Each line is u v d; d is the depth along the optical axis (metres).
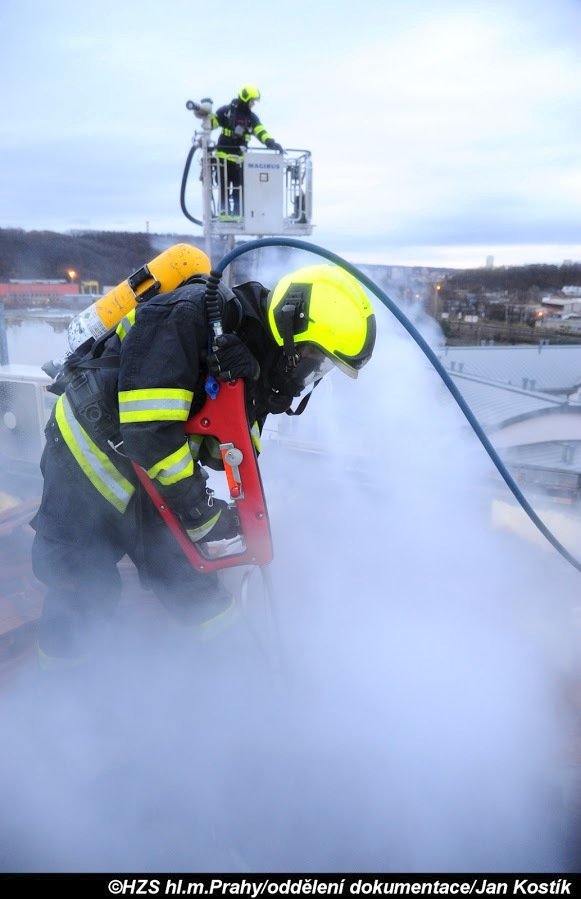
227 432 1.43
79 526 1.55
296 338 1.38
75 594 1.62
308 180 5.61
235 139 5.36
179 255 1.63
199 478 1.47
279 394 1.50
